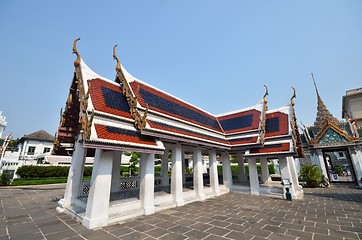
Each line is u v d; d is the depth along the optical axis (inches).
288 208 389.7
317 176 768.3
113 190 443.5
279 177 805.2
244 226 272.1
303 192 631.8
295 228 263.6
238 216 326.0
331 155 1561.3
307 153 957.8
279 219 308.5
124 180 473.1
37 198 527.5
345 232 245.4
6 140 1027.3
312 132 977.5
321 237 229.8
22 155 1501.0
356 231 248.4
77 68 371.6
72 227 261.6
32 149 1573.6
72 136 417.7
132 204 328.5
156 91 536.7
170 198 410.3
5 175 907.4
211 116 780.0
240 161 791.1
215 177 571.2
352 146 816.3
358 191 637.3
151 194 349.4
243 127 701.9
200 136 509.4
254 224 281.7
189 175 740.7
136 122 356.5
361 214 335.6
